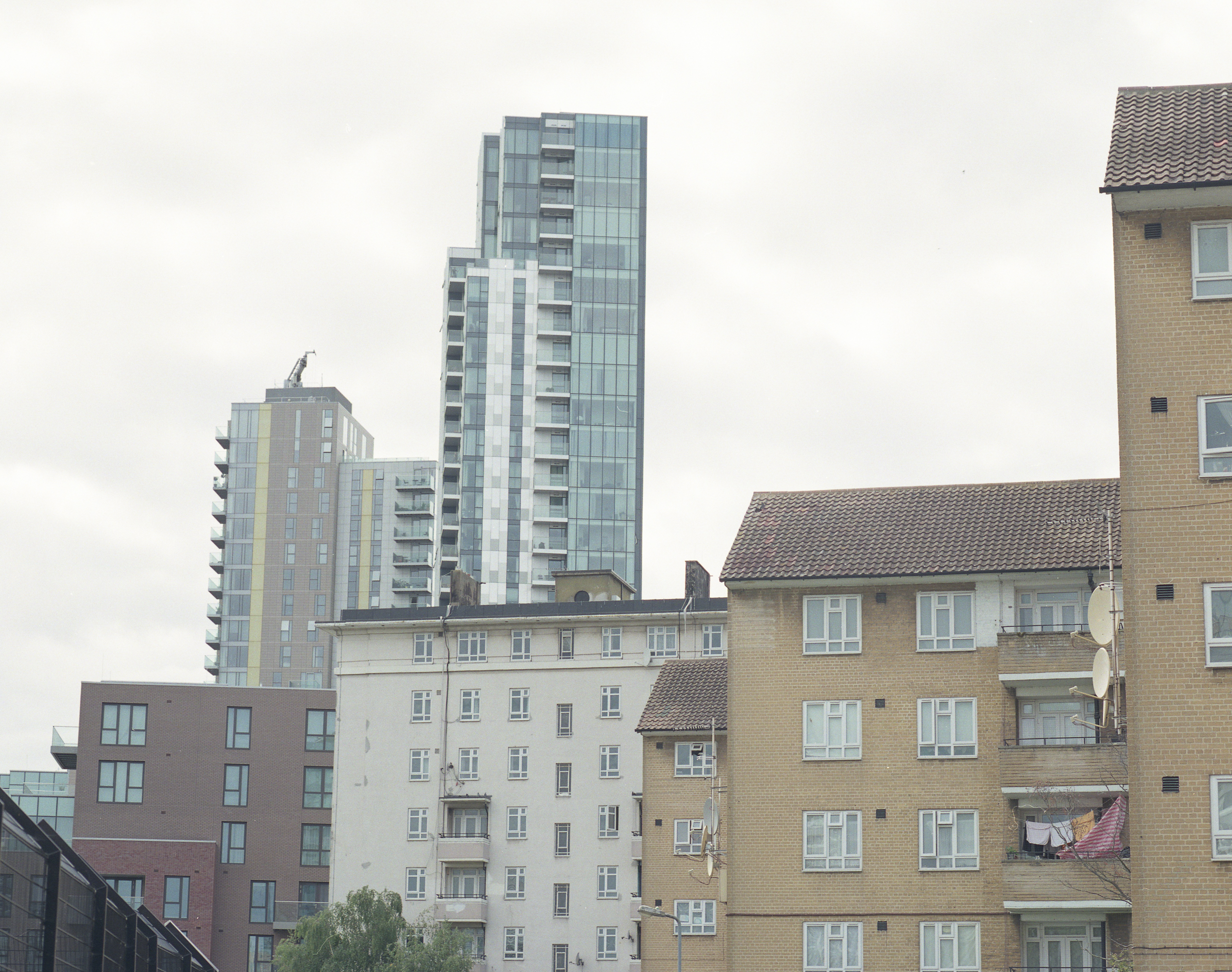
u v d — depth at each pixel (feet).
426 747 333.42
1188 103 153.17
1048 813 195.72
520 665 333.62
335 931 283.79
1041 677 194.80
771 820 200.95
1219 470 141.28
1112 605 169.37
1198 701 138.00
